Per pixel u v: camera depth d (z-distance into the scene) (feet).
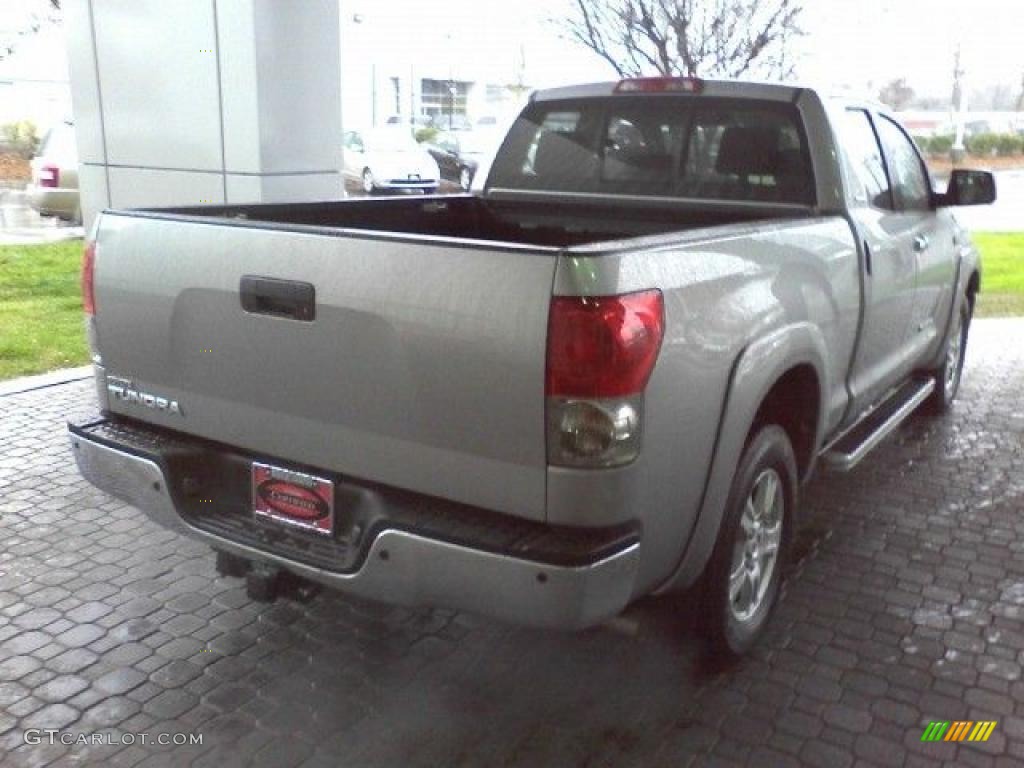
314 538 9.86
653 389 8.57
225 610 12.66
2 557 14.01
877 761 9.83
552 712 10.57
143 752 9.82
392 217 15.52
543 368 8.17
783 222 11.42
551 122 15.89
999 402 22.84
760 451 10.82
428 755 9.84
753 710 10.63
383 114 121.60
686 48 31.09
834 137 13.47
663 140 14.80
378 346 8.93
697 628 10.89
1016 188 88.74
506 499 8.65
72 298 32.45
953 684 11.21
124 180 26.23
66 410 20.79
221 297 9.87
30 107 78.64
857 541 15.02
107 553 14.23
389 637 12.07
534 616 8.40
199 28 23.47
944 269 18.01
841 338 12.86
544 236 16.12
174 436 10.93
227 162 23.88
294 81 23.67
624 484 8.46
